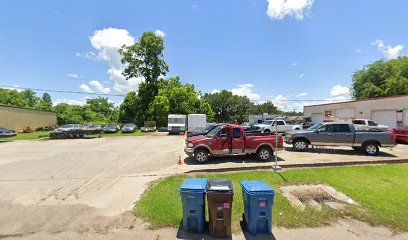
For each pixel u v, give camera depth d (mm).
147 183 6996
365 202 5191
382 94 27953
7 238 3920
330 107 29000
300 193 5902
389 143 10984
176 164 9781
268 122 22516
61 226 4340
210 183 4117
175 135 28391
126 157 11781
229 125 10039
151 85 44094
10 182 7262
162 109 38312
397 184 6484
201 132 14695
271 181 6859
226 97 72375
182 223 4367
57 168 9281
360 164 9305
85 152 13672
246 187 4109
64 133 24906
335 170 8070
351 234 3957
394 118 19938
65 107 69875
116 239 3871
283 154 11500
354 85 33438
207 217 4570
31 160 11133
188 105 39969
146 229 4199
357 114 24172
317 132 12078
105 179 7535
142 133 32312
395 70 28531
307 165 8953
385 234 3947
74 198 5801
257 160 10156
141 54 42938
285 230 4098
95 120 62875
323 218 4527
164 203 5266
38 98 80562
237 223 4359
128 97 50094
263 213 3926
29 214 4875
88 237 3945
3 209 5164
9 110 32406
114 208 5141
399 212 4691
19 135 29391
